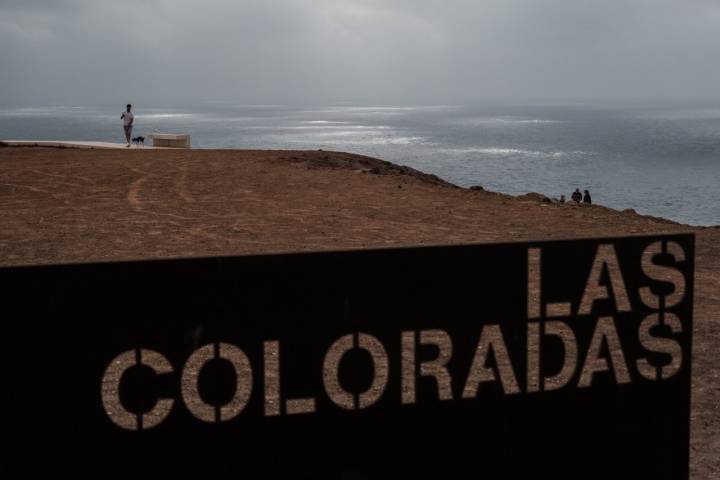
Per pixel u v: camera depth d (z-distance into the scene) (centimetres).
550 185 6044
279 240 1230
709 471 547
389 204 1608
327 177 1983
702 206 4912
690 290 491
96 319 423
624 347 486
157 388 432
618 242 481
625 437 491
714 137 13762
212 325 437
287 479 450
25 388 417
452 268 464
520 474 480
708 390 681
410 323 461
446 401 468
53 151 2675
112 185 1834
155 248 1157
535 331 793
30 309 416
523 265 473
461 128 18975
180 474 437
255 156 2439
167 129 16712
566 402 482
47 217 1416
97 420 426
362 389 457
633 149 10606
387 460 462
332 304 451
